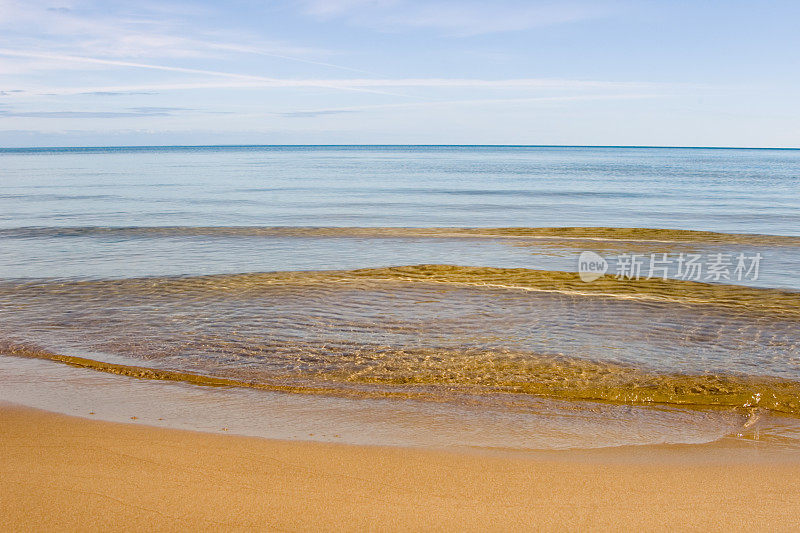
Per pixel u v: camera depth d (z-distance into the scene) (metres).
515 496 4.88
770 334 10.02
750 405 7.15
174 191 42.78
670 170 83.62
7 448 5.72
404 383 7.91
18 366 8.50
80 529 4.28
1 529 4.25
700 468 5.43
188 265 16.11
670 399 7.34
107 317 11.05
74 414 6.71
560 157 178.50
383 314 11.24
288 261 16.72
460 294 12.75
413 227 24.06
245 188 45.81
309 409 6.96
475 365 8.60
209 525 4.36
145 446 5.81
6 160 122.44
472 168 88.25
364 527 4.38
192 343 9.59
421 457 5.63
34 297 12.53
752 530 4.40
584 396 7.44
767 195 40.03
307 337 9.89
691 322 10.71
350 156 176.12
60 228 23.05
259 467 5.36
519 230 22.75
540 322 10.73
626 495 4.91
